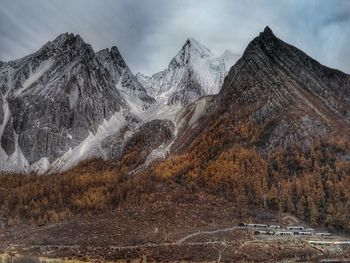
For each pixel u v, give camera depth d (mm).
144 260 194000
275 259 194750
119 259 196125
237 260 192125
